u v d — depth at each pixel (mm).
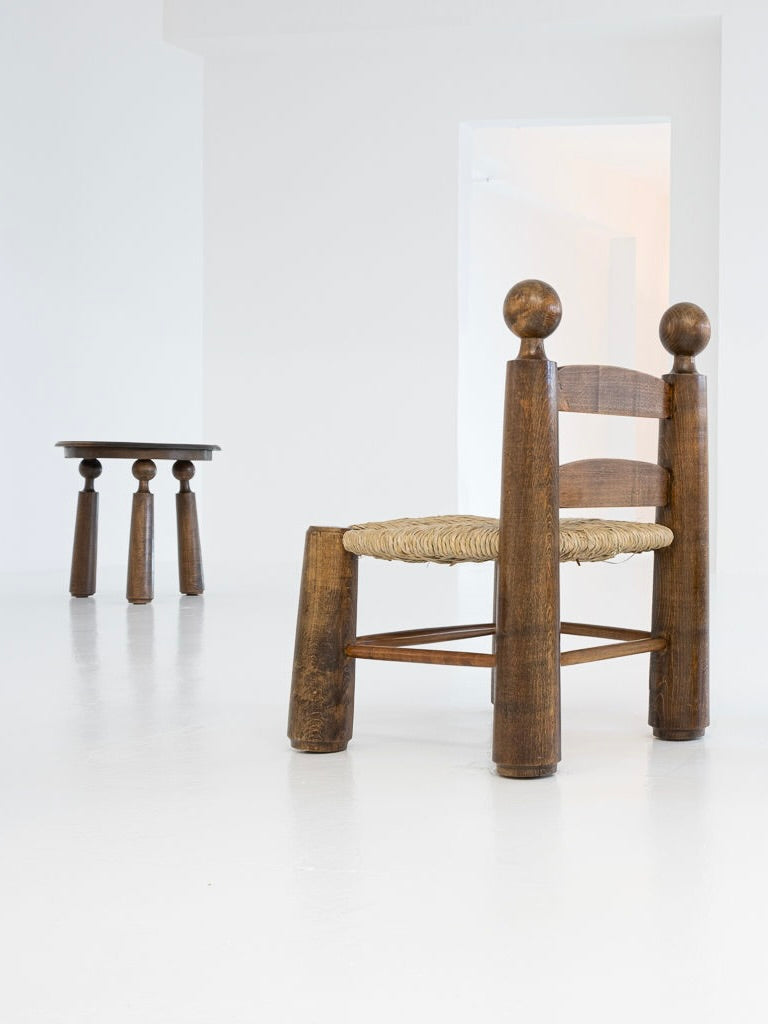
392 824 1557
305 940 1157
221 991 1044
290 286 6910
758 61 6180
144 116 6555
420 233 6785
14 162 5832
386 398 6840
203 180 6941
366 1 6504
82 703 2424
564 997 1028
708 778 1807
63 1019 994
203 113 6922
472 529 1854
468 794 1708
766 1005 1014
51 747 2023
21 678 2727
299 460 6934
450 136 6742
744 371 6207
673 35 6477
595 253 10805
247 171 6922
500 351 10047
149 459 4371
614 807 1640
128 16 6438
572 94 6637
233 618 3889
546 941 1153
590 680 2695
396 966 1094
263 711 2342
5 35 5777
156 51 6617
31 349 5934
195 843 1475
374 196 6820
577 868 1376
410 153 6781
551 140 9109
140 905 1256
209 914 1229
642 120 6688
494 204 9750
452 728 2182
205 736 2113
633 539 1948
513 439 1786
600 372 1896
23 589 4914
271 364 6938
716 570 6258
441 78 6742
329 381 6891
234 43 6703
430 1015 995
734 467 6223
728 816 1598
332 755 1965
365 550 1937
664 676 2068
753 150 6191
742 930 1184
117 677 2740
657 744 2047
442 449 6793
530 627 1790
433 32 6516
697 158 6535
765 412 6188
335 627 1979
